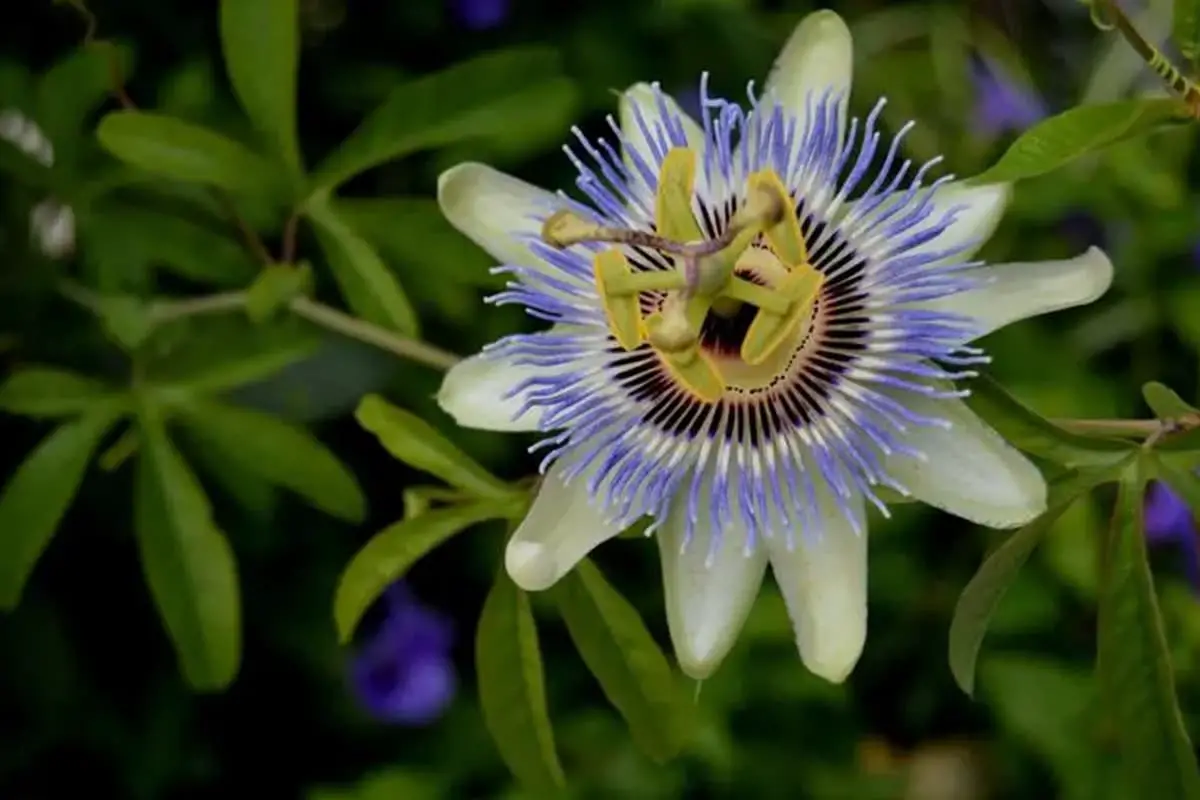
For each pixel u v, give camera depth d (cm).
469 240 45
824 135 40
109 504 58
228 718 61
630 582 60
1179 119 39
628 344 39
